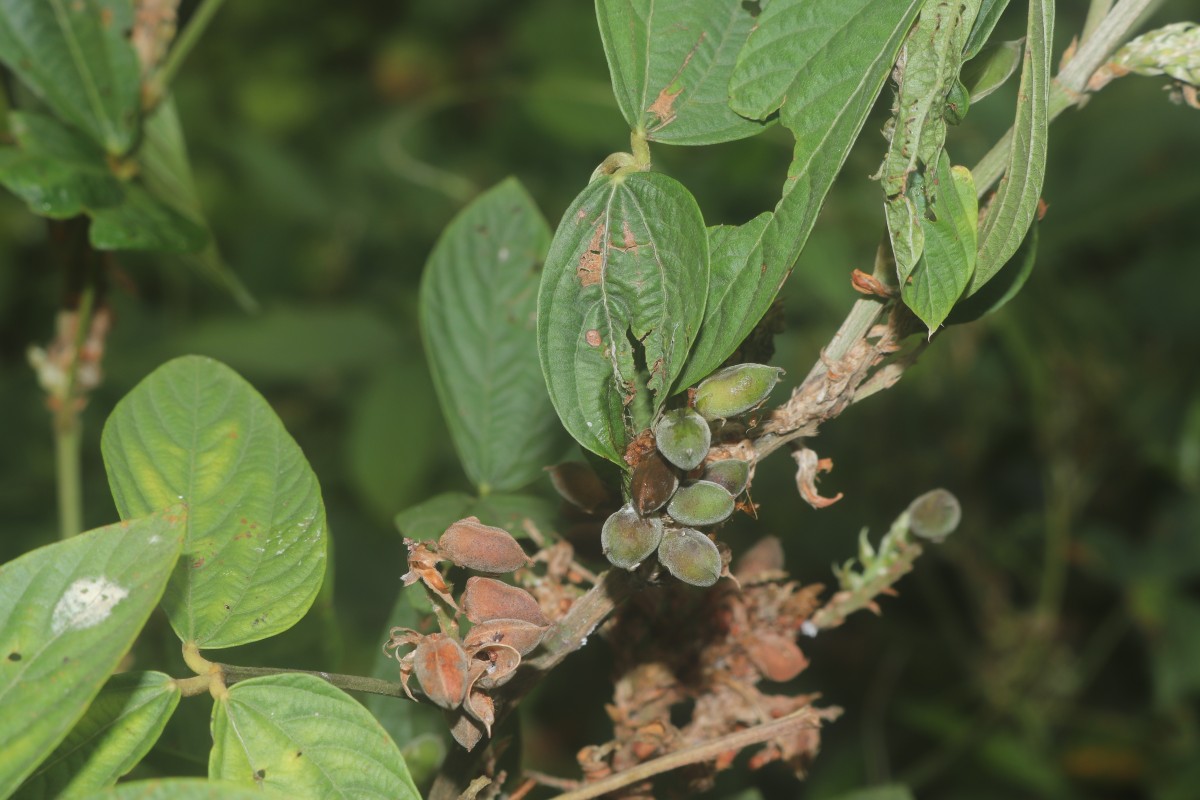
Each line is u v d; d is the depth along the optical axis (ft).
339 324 3.91
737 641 1.90
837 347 1.75
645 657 1.91
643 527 1.69
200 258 2.15
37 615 1.63
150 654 2.13
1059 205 3.91
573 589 1.89
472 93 5.28
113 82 2.11
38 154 2.04
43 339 5.17
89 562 1.65
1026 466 3.92
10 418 4.24
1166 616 3.61
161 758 1.93
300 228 4.93
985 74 1.77
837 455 3.66
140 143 2.15
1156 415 3.82
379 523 3.76
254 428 1.76
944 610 3.69
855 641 3.76
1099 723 3.69
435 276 2.10
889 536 1.89
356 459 3.68
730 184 3.56
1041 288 3.82
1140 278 4.09
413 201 4.88
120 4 2.12
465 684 1.69
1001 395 3.80
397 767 1.69
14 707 1.62
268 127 5.93
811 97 1.68
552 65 4.95
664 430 1.67
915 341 2.35
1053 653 3.76
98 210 2.04
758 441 1.76
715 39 1.71
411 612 2.02
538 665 1.75
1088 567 3.75
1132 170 3.90
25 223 5.18
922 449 3.70
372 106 6.12
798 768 1.92
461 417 2.07
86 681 1.63
